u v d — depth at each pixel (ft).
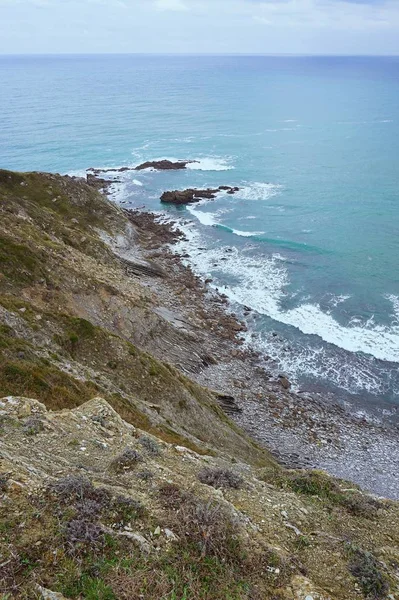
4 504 31.37
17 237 130.41
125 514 33.81
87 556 29.27
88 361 96.22
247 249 219.00
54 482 34.88
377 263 200.54
